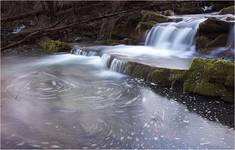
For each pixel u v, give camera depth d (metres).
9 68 13.41
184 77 9.66
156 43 15.70
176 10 20.94
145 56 12.77
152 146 6.35
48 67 13.30
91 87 10.11
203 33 13.58
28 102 8.77
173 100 8.77
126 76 11.24
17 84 10.73
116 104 8.55
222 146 6.34
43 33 18.84
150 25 16.55
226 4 20.98
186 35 14.48
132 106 8.39
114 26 18.25
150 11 18.89
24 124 7.27
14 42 18.30
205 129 7.05
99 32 19.47
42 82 10.90
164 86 9.97
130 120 7.51
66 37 19.66
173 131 6.95
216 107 8.25
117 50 14.66
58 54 16.28
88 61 14.19
